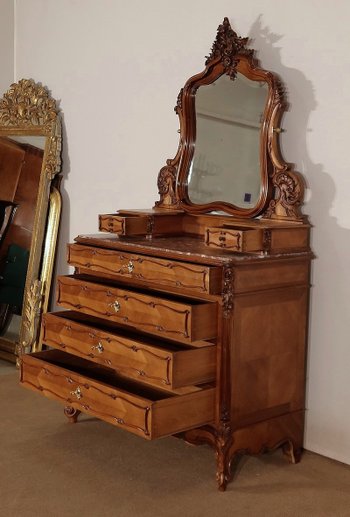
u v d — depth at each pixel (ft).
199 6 11.94
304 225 10.31
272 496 9.45
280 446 10.62
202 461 10.46
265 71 10.61
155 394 10.79
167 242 10.91
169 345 10.48
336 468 10.32
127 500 9.25
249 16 11.16
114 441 11.10
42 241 14.58
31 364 11.04
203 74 11.41
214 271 9.36
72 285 11.09
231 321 9.45
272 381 10.11
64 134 14.65
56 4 14.62
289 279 10.12
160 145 12.79
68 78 14.48
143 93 13.00
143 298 9.92
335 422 10.55
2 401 12.72
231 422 9.63
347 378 10.37
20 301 14.84
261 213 10.84
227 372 9.51
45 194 14.56
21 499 9.21
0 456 10.46
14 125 15.38
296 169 10.68
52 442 11.00
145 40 12.89
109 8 13.52
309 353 10.74
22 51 15.55
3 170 15.37
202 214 11.52
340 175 10.21
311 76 10.41
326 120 10.30
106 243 10.93
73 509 8.99
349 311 10.27
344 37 10.02
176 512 8.97
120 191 13.61
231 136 11.19
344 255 10.25
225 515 8.92
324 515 8.96
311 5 10.35
